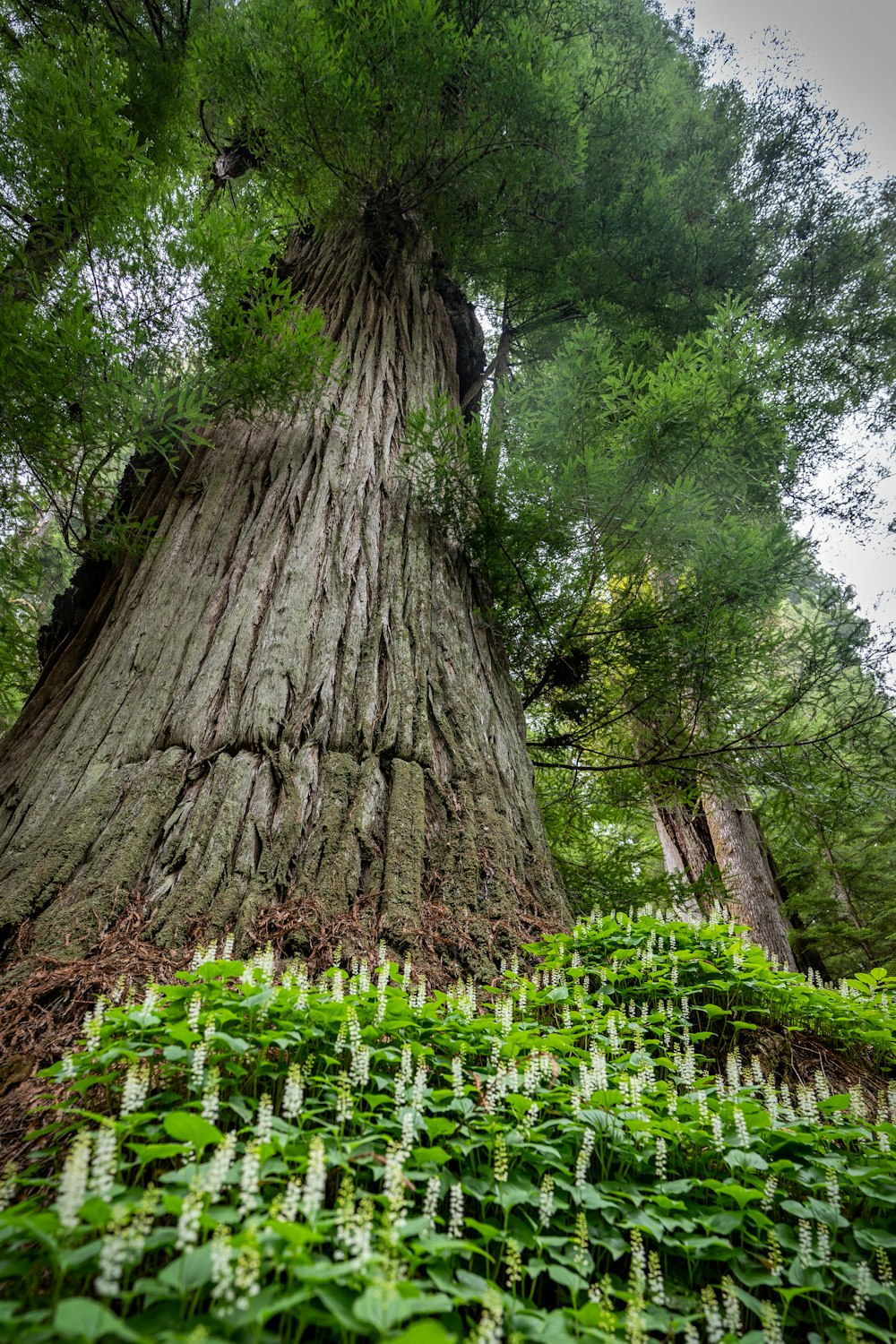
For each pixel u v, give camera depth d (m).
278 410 6.84
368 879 4.12
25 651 8.12
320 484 6.32
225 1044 2.61
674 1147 2.78
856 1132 2.97
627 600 6.97
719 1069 4.09
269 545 5.82
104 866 3.84
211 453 6.75
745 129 11.66
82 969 3.33
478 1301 1.95
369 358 7.75
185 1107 2.41
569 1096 2.71
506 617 7.03
